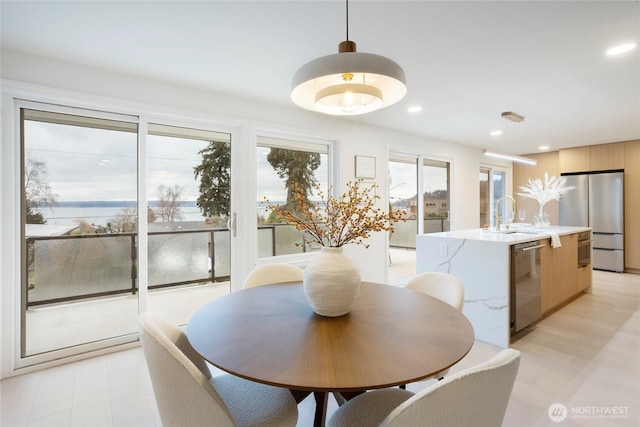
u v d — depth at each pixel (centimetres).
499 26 197
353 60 108
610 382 217
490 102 339
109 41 212
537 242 313
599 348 268
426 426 84
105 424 176
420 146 497
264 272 223
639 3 173
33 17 184
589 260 432
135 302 279
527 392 206
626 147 544
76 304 256
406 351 107
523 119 398
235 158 327
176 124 296
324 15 186
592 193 573
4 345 221
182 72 262
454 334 122
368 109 157
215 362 100
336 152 400
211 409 98
